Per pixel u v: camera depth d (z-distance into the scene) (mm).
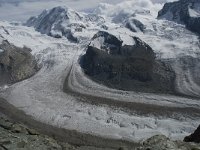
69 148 28781
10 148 24703
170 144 25469
